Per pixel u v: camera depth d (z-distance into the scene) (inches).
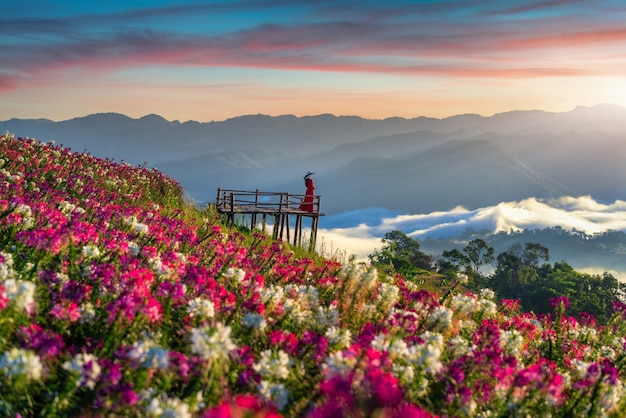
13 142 972.6
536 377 264.8
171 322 273.9
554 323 478.9
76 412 197.8
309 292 387.5
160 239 499.8
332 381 171.8
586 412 269.3
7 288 233.9
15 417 187.6
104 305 277.7
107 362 217.2
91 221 556.7
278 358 241.1
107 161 1178.6
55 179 817.5
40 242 354.3
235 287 375.2
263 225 1117.7
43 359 215.2
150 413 189.3
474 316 442.6
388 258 1678.2
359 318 359.6
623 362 394.6
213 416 139.9
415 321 350.3
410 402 230.4
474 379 275.1
